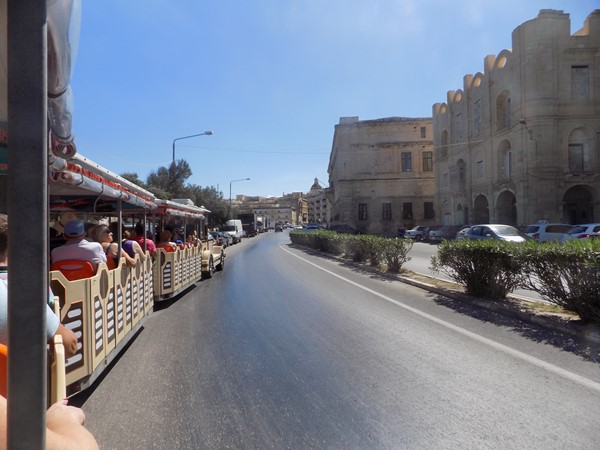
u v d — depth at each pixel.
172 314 8.62
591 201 33.03
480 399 4.09
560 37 32.84
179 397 4.37
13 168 1.19
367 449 3.26
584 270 6.10
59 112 2.58
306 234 34.09
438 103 51.31
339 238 23.47
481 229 22.27
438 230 41.56
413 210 59.94
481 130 39.84
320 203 171.75
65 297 3.96
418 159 59.94
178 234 13.20
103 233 6.27
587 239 6.68
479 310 8.17
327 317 7.93
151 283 8.05
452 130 46.75
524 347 5.70
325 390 4.44
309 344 6.17
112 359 5.30
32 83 1.21
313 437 3.47
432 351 5.65
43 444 1.21
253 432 3.58
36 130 1.21
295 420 3.78
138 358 5.71
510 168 35.88
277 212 185.50
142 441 3.48
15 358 1.18
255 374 4.99
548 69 32.53
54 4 1.81
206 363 5.44
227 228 46.88
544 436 3.37
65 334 2.80
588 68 33.00
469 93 42.47
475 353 5.51
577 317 6.80
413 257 22.70
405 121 60.12
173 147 34.34
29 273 1.19
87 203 6.88
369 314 8.10
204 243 15.08
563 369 4.82
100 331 4.77
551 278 6.70
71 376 4.05
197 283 13.37
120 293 5.69
